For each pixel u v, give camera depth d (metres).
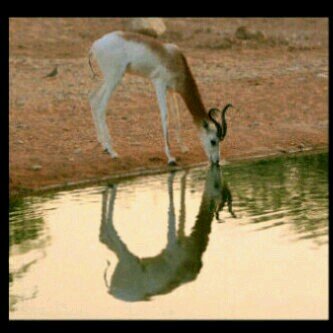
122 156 21.27
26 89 30.42
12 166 19.98
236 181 19.30
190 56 37.59
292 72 33.72
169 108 27.56
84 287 12.51
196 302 11.66
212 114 23.94
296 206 16.70
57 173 19.73
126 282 12.71
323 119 26.77
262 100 29.09
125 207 17.14
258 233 14.84
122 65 20.80
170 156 21.03
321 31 44.47
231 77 32.88
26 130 24.20
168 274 13.00
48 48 38.56
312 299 11.54
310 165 21.16
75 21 43.62
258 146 23.33
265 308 11.26
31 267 13.40
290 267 12.88
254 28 44.97
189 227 15.60
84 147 22.20
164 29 41.84
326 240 14.25
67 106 27.72
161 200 17.66
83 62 35.72
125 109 27.56
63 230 15.54
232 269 12.86
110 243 14.77
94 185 19.22
